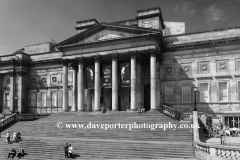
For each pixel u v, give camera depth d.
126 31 45.00
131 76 43.47
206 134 34.56
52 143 30.92
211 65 45.84
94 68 48.12
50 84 60.16
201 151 22.89
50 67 60.78
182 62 47.91
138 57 44.97
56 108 58.78
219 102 44.50
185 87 47.22
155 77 42.12
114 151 26.72
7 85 63.00
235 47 44.44
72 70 57.53
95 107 45.66
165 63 49.12
